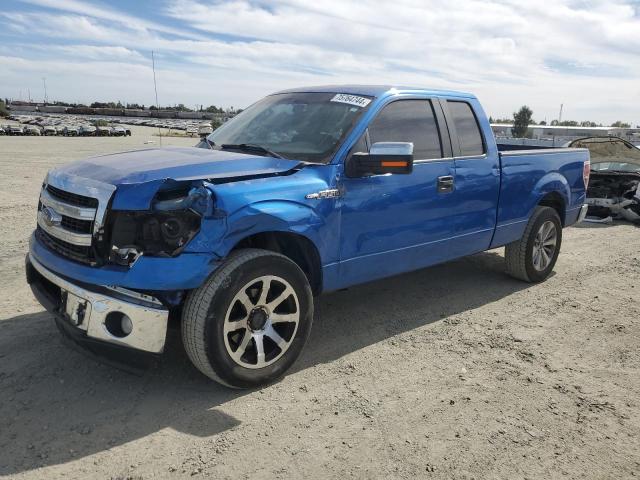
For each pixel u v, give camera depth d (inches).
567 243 329.7
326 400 135.6
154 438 117.3
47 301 138.2
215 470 107.7
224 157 149.1
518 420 129.5
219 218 125.4
